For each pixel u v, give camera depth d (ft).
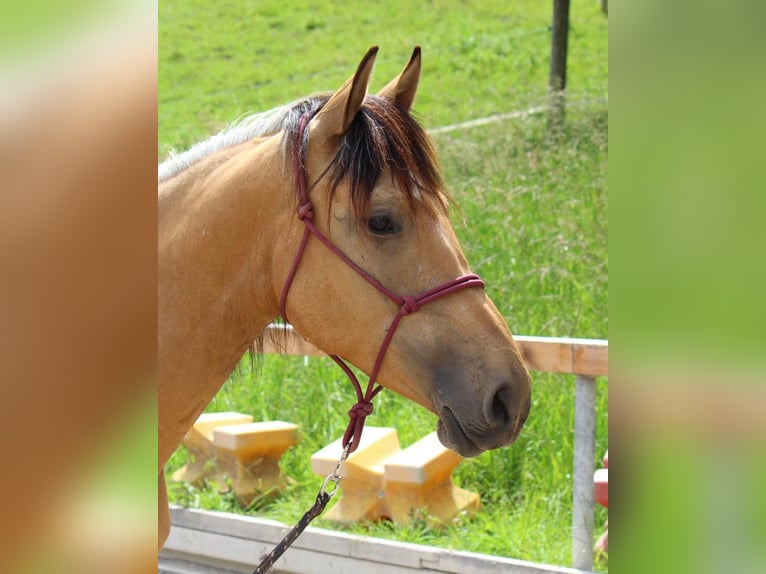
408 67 6.39
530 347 9.87
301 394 14.96
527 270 17.16
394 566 9.64
